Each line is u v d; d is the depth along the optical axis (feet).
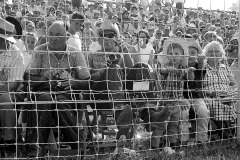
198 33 27.07
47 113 16.06
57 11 26.23
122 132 17.39
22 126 17.24
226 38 30.81
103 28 19.48
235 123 21.35
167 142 19.21
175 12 28.84
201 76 20.85
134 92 18.63
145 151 17.60
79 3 28.19
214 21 33.06
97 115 18.21
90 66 19.53
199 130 19.89
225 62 22.81
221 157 17.95
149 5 29.58
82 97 17.87
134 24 27.76
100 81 17.85
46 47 17.71
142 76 18.67
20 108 17.47
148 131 18.74
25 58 20.92
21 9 30.53
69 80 17.12
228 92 21.77
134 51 23.06
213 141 19.93
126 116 17.07
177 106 19.03
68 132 16.31
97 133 17.84
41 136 15.98
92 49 22.17
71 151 16.49
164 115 17.93
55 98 16.43
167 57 20.02
